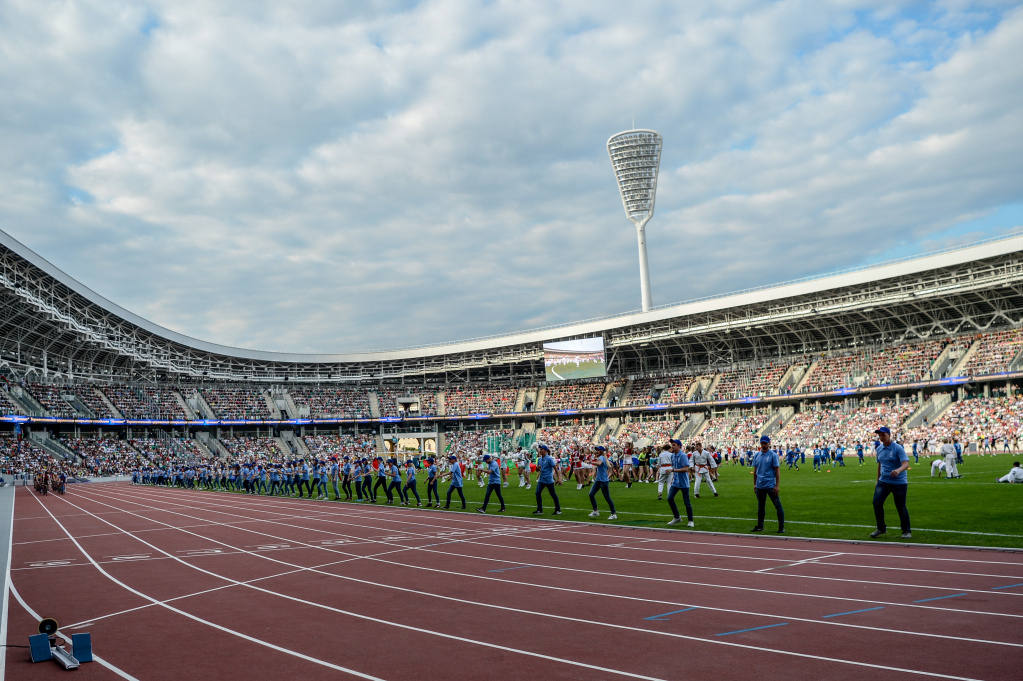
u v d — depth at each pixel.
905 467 14.77
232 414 95.50
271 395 103.06
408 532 20.23
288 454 92.69
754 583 11.15
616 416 94.00
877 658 7.26
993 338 68.69
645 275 109.75
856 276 66.62
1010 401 62.22
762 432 77.19
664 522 19.78
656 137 110.62
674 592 10.78
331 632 9.30
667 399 89.19
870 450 64.19
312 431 101.81
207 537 20.78
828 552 13.65
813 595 10.12
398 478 31.12
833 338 82.81
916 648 7.51
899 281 66.69
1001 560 11.98
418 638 8.86
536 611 9.98
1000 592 9.71
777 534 16.31
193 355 98.88
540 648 8.20
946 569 11.44
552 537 17.69
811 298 73.00
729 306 76.31
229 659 8.23
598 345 88.00
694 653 7.74
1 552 18.67
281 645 8.77
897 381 71.56
